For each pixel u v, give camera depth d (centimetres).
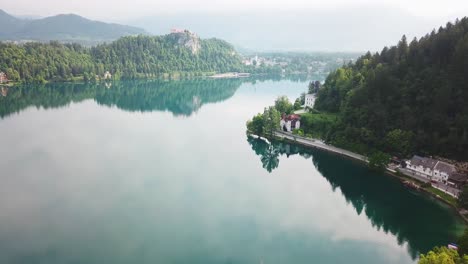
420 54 17062
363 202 11788
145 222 9981
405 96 16050
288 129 19712
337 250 9025
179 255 8569
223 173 13988
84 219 10031
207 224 10019
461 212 10738
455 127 14162
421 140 14488
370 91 17212
